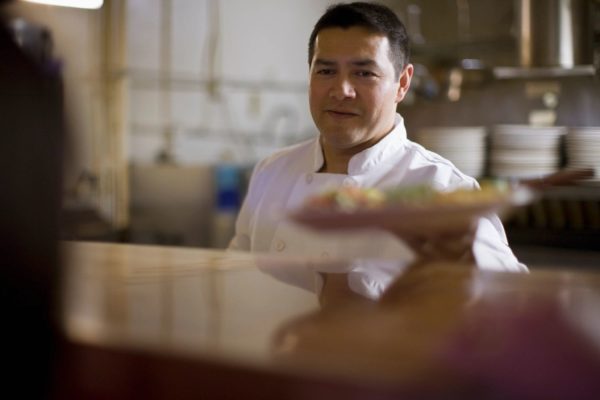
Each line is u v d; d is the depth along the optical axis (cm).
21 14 105
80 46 479
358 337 92
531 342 90
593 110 454
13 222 95
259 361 82
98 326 100
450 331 96
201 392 84
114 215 485
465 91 488
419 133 448
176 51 579
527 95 471
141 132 560
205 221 525
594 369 80
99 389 90
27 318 95
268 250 248
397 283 138
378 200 129
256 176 261
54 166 99
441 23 514
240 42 612
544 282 138
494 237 195
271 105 625
